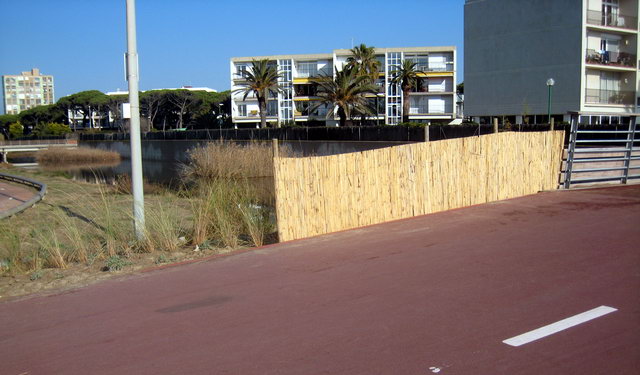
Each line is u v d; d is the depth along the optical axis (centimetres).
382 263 740
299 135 3462
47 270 845
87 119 11612
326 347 464
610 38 4066
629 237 798
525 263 691
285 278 700
